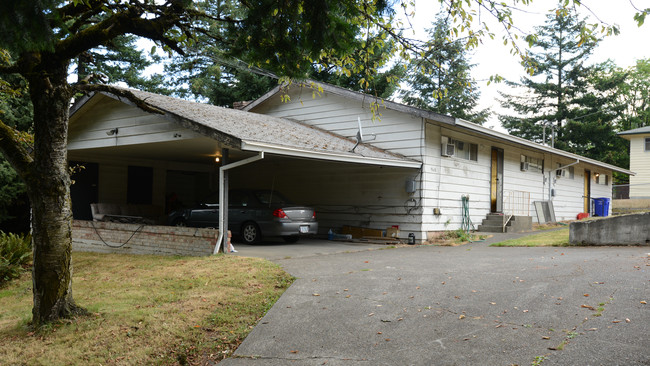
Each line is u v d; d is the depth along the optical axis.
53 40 3.82
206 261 8.48
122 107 11.85
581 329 4.36
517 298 5.53
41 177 5.28
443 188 13.65
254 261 8.21
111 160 15.23
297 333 4.87
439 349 4.21
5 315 6.05
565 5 5.05
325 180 14.95
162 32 5.56
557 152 17.89
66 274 5.42
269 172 16.34
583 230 10.30
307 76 6.13
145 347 4.64
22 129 14.72
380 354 4.23
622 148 42.78
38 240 5.32
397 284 6.59
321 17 5.14
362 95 13.87
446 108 33.03
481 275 6.96
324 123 15.24
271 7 5.31
